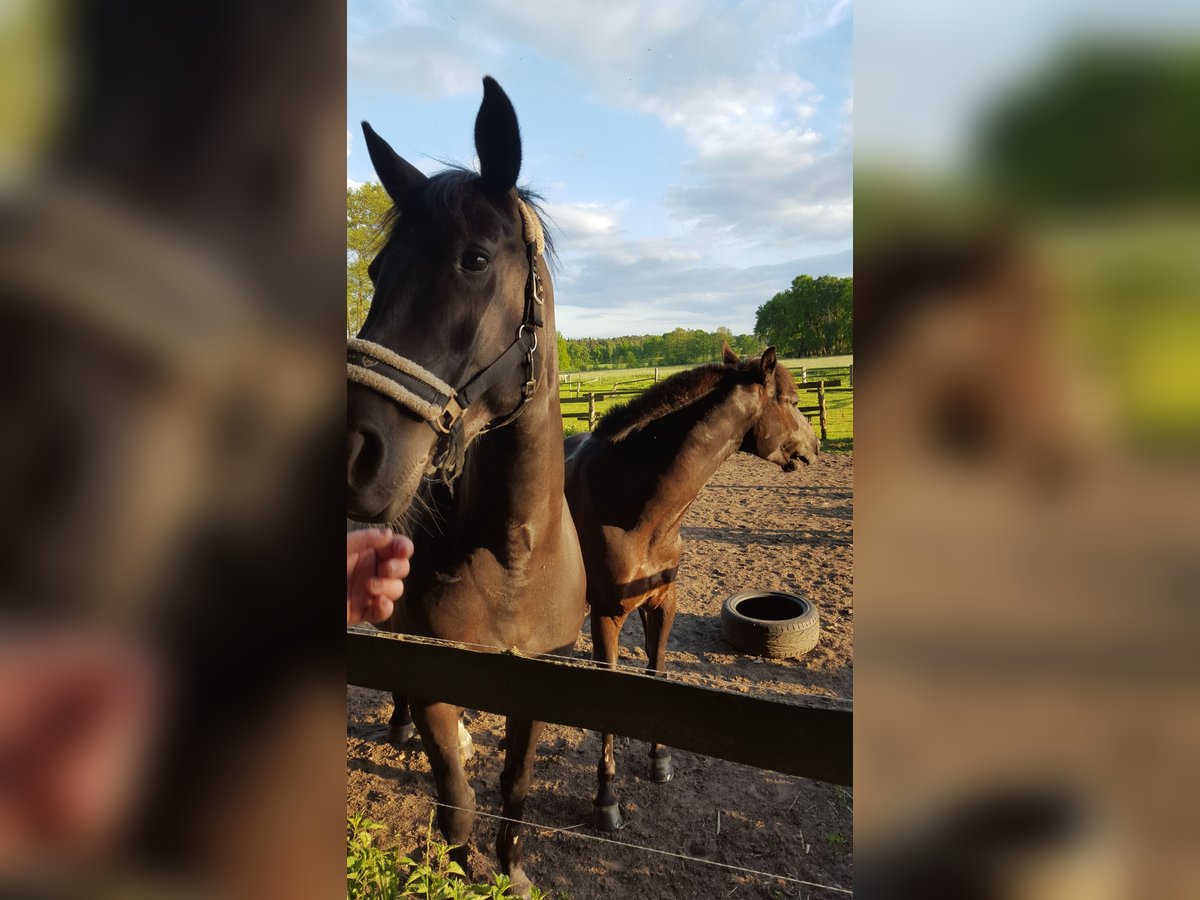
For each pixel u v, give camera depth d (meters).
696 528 6.33
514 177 1.56
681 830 2.44
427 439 1.45
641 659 3.69
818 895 2.15
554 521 1.78
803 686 3.35
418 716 1.68
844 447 9.40
